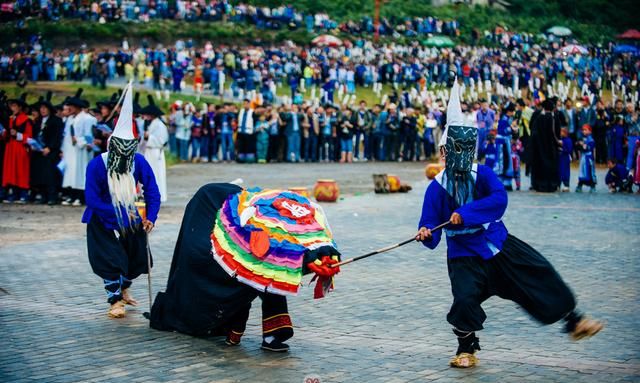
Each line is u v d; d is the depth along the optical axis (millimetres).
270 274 8000
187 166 31797
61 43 54000
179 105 33812
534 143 23375
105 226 9750
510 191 23688
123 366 7785
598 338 8750
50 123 19750
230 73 49875
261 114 33906
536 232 15930
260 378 7445
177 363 7906
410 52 58875
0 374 7484
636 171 23297
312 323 9406
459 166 7891
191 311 8578
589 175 23438
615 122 29125
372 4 70562
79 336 8820
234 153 34281
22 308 10031
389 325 9305
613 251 13961
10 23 54500
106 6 57031
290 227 8227
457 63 54875
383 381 7344
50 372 7562
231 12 61875
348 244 14461
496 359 8016
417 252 13820
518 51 63438
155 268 12406
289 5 65625
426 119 37406
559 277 7652
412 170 31391
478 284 7672
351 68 52000
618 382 7273
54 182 19953
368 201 20906
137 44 55875
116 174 9680
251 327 9398
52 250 13766
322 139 35312
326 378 7438
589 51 62406
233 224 8344
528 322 9430
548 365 7801
